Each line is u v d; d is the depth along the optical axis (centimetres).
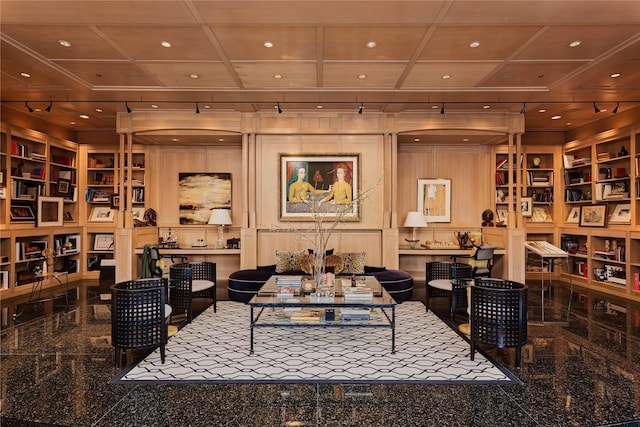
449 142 749
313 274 510
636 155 607
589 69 462
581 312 512
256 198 682
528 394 275
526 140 767
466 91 546
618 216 649
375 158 680
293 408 254
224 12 332
